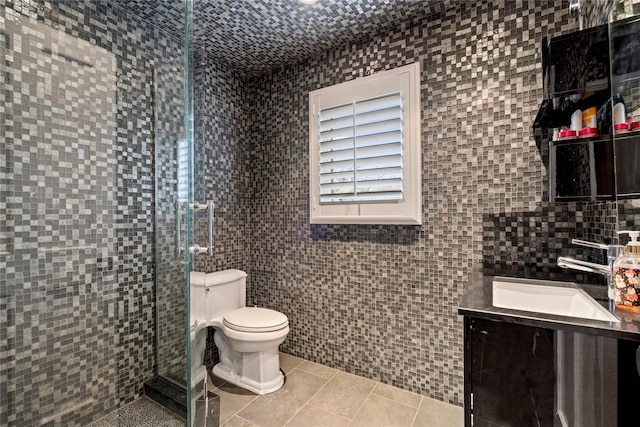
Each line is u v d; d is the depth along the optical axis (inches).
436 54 75.4
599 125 46.2
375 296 83.9
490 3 69.5
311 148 92.0
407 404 73.0
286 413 70.3
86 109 66.9
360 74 86.0
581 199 45.9
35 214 60.3
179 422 67.6
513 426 39.1
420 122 76.7
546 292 54.2
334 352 90.5
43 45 61.0
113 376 70.6
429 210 76.4
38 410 59.9
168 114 76.3
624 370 33.3
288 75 99.2
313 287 94.4
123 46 72.3
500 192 68.5
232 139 101.7
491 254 69.4
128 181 74.0
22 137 58.8
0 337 56.4
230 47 89.6
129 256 74.0
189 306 62.8
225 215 99.2
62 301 63.4
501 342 40.0
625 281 38.8
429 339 76.2
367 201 83.0
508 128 67.7
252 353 81.0
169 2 70.7
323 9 73.9
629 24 39.6
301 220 96.7
